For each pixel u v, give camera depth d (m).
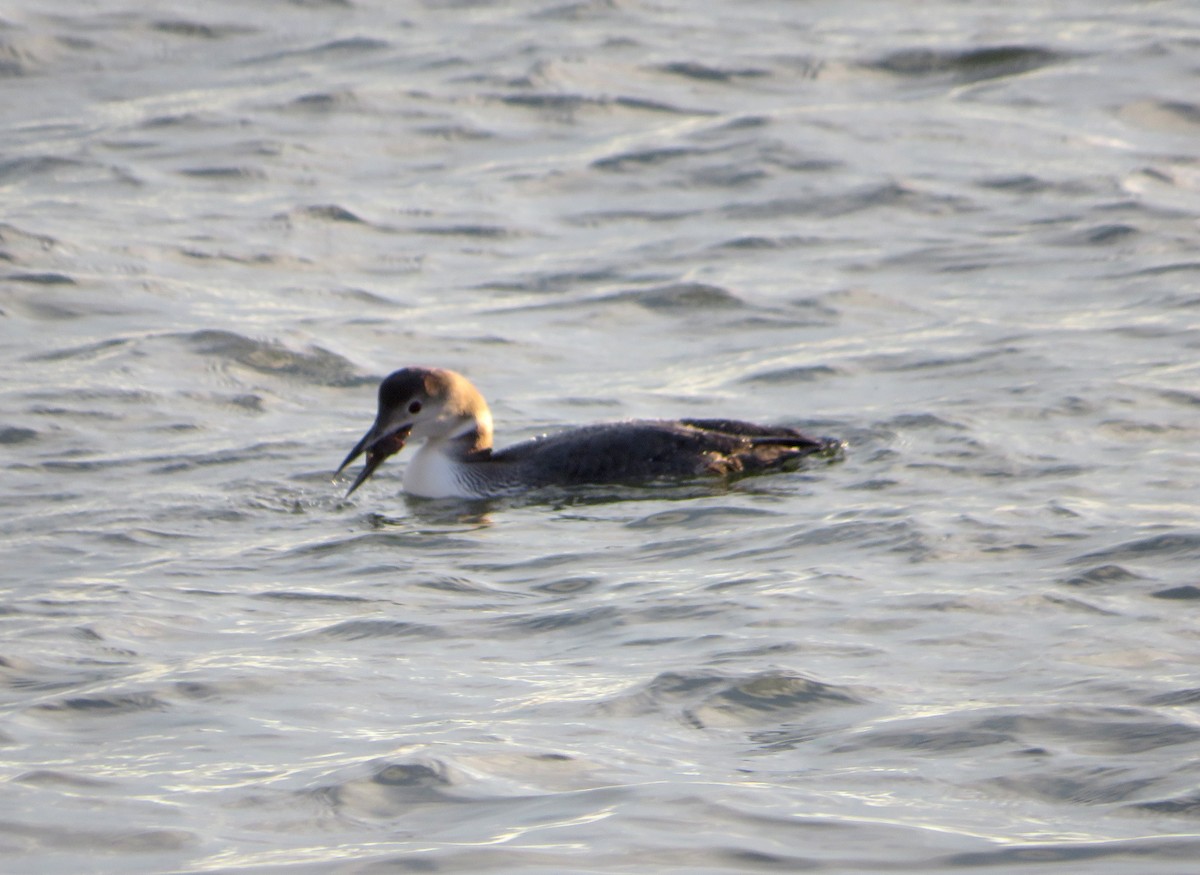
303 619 14.38
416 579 15.55
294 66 38.56
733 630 13.38
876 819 9.70
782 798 10.03
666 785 10.22
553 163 32.62
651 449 19.16
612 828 9.62
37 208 30.33
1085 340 22.89
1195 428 19.12
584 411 21.80
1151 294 24.84
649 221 29.72
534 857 9.29
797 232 28.75
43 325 25.02
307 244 28.84
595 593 14.84
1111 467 17.91
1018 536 15.57
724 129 33.91
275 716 11.84
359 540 17.14
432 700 12.09
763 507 17.52
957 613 13.47
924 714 11.31
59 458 19.89
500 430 21.23
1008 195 29.97
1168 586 13.88
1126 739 10.70
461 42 39.78
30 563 16.39
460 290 26.78
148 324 25.00
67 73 38.53
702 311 25.45
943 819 9.69
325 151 33.47
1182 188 29.91
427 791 10.32
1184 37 37.88
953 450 18.89
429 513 18.30
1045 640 12.73
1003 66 37.00
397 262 28.11
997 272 26.44
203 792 10.48
